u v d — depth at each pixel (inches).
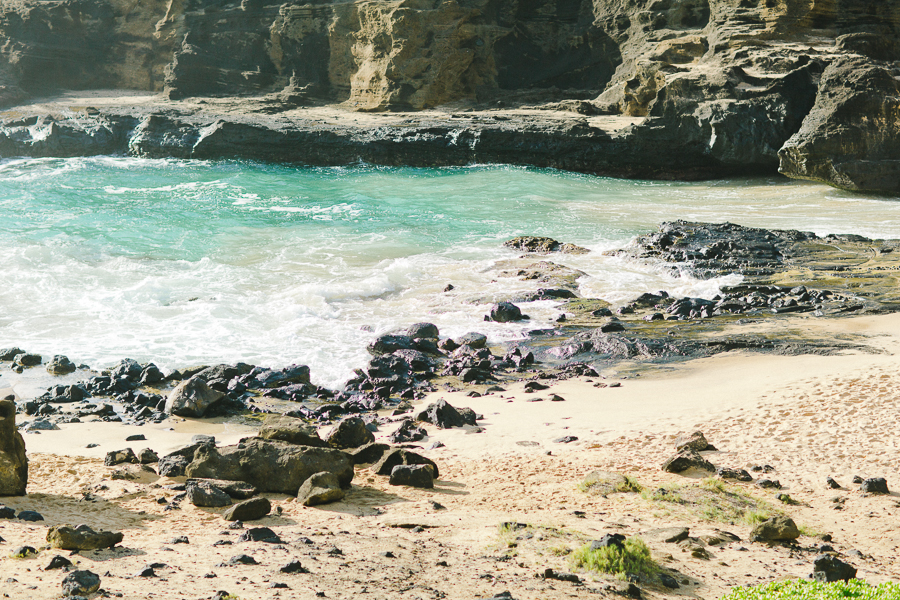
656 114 1838.1
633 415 513.7
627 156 1862.7
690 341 692.7
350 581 246.5
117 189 1612.9
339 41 2452.0
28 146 2150.6
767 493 380.5
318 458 393.7
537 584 252.2
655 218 1312.7
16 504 341.1
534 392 585.3
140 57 2751.0
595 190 1636.3
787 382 555.8
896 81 1541.6
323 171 1958.7
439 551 291.1
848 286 863.1
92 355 668.1
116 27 2746.1
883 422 461.7
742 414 498.6
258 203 1456.7
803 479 396.5
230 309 802.2
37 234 1117.1
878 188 1520.7
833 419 474.3
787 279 910.4
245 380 608.1
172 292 855.1
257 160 2094.0
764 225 1250.0
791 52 1769.2
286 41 2522.1
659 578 265.7
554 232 1195.3
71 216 1273.4
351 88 2453.2
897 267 929.5
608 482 388.5
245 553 276.4
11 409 363.6
